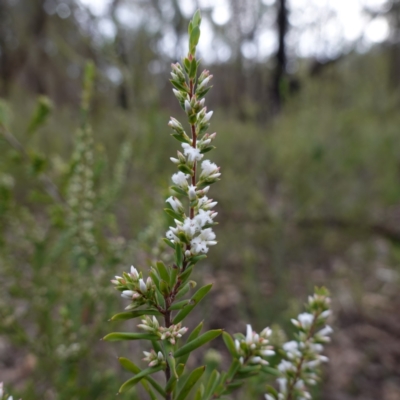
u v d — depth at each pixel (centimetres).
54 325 257
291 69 763
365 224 596
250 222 552
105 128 523
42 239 261
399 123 707
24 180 464
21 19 984
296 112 592
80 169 231
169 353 92
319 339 133
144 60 447
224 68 898
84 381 260
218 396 115
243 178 595
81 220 230
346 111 597
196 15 90
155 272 93
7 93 843
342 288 480
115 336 91
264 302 379
